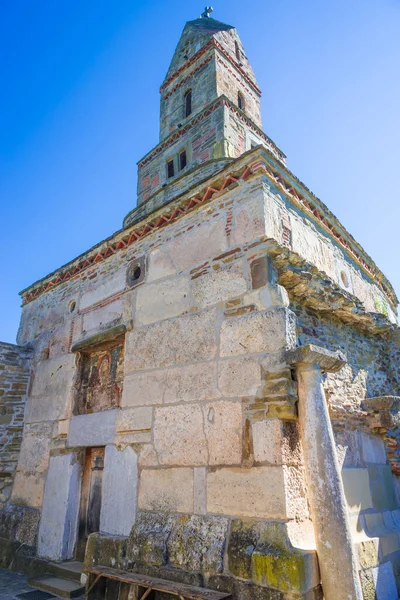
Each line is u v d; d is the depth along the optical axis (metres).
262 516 3.79
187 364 4.97
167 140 9.29
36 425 7.05
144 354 5.54
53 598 4.81
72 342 7.00
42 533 6.00
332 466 3.72
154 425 5.04
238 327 4.62
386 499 5.34
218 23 11.05
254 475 3.96
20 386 7.56
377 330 6.61
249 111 9.84
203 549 3.98
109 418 5.67
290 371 4.09
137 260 6.34
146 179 9.55
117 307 6.35
